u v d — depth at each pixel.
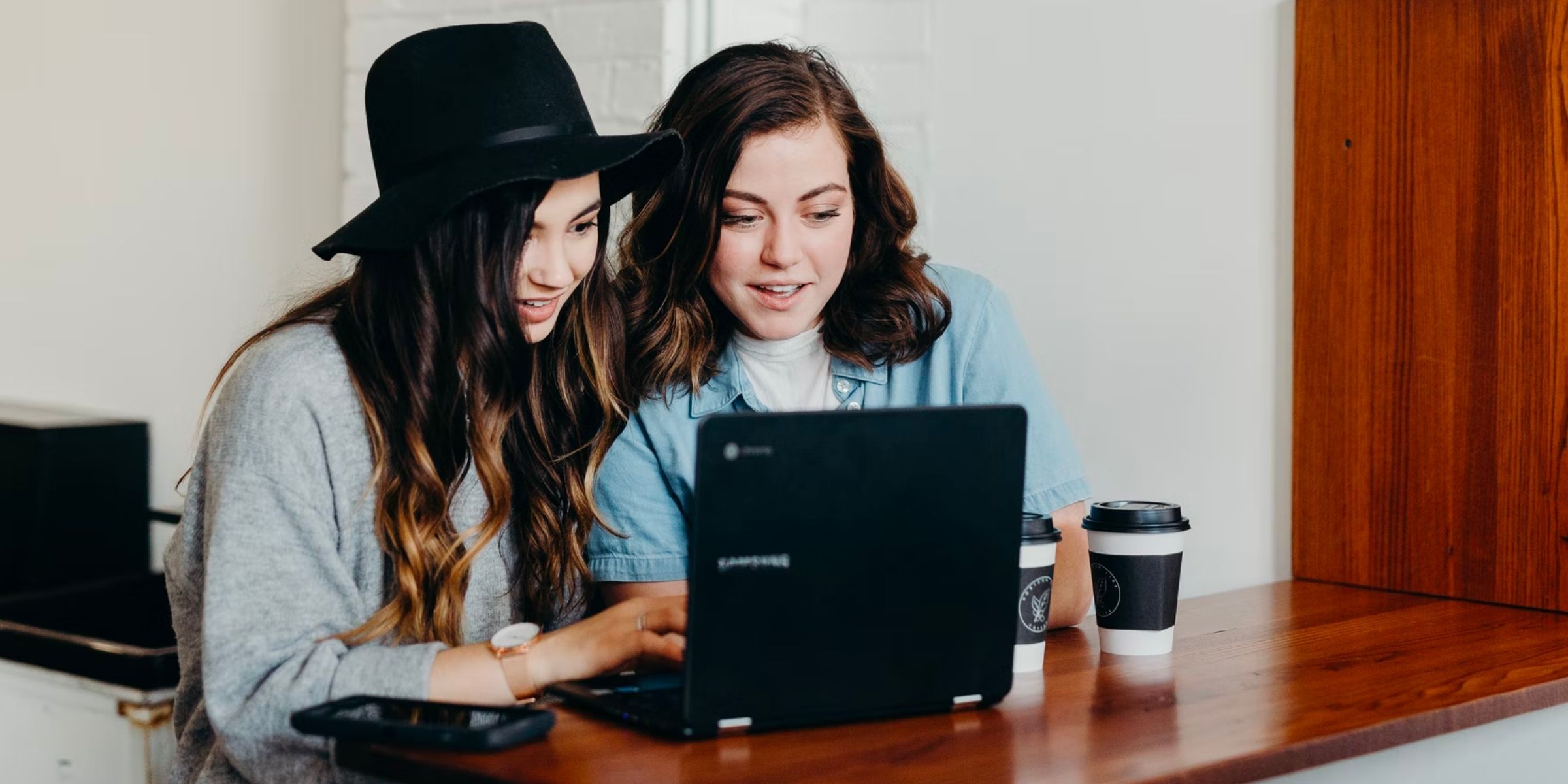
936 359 1.55
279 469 1.17
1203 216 1.86
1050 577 1.23
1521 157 1.58
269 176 2.54
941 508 1.06
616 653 1.11
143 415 2.75
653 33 2.00
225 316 2.62
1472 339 1.63
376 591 1.26
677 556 1.49
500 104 1.24
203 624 1.16
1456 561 1.64
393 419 1.24
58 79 2.80
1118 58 1.91
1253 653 1.32
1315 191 1.75
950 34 2.05
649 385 1.49
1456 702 1.12
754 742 1.01
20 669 2.20
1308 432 1.77
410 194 1.20
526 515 1.39
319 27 2.46
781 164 1.35
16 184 2.89
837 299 1.51
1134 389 1.92
